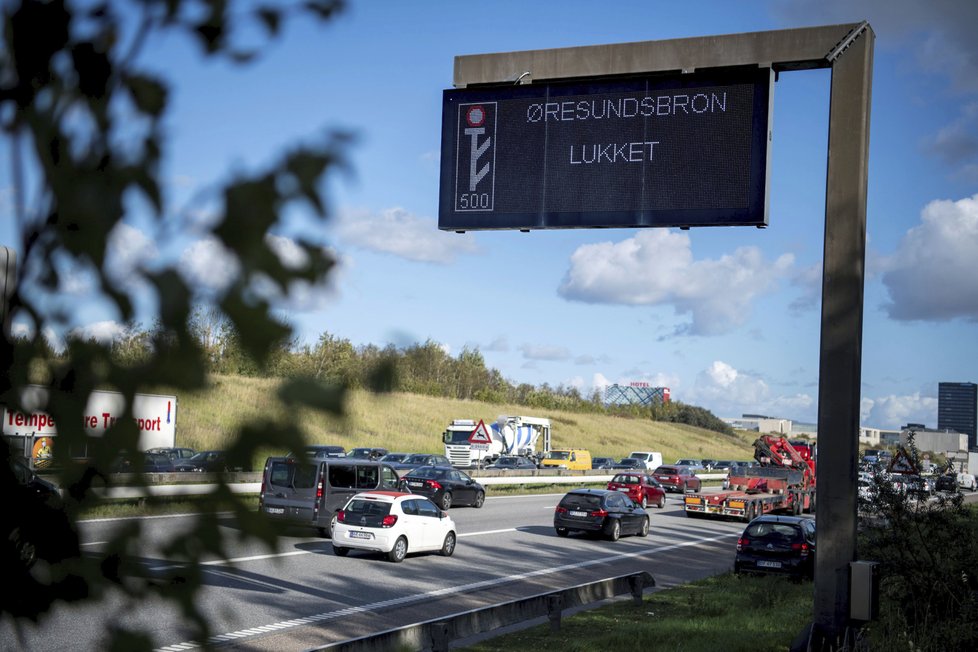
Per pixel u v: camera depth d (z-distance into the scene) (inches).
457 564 1150.3
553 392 7155.5
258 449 64.4
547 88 710.5
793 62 656.4
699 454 6697.8
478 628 645.3
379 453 2881.4
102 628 71.8
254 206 66.1
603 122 697.6
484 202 719.1
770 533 1201.4
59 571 71.0
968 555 711.7
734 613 889.5
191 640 72.2
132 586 71.3
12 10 75.6
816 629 617.9
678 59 676.7
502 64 714.8
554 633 765.3
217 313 65.7
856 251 629.0
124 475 69.8
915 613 703.1
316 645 666.2
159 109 76.3
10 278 71.0
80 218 70.7
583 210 697.6
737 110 668.1
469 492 2032.5
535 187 709.3
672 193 680.4
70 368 68.7
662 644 715.4
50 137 75.1
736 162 668.1
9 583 71.4
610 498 1578.5
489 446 3309.5
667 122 683.4
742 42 662.5
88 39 76.3
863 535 735.1
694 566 1290.6
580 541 1524.4
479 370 5851.4
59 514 70.5
